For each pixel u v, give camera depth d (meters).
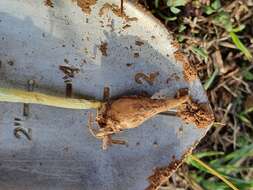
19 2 0.09
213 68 0.11
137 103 0.09
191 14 0.11
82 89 0.09
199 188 0.11
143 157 0.10
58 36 0.09
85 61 0.09
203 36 0.11
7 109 0.09
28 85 0.09
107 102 0.09
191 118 0.09
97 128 0.09
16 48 0.09
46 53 0.09
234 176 0.11
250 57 0.11
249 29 0.11
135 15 0.09
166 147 0.10
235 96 0.11
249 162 0.12
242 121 0.12
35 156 0.09
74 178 0.10
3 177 0.09
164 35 0.09
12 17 0.09
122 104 0.09
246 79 0.11
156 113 0.09
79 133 0.10
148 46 0.09
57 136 0.09
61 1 0.09
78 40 0.09
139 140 0.10
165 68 0.09
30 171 0.09
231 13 0.11
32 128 0.09
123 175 0.10
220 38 0.11
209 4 0.11
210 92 0.11
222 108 0.11
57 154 0.10
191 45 0.11
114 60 0.09
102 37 0.09
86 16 0.09
